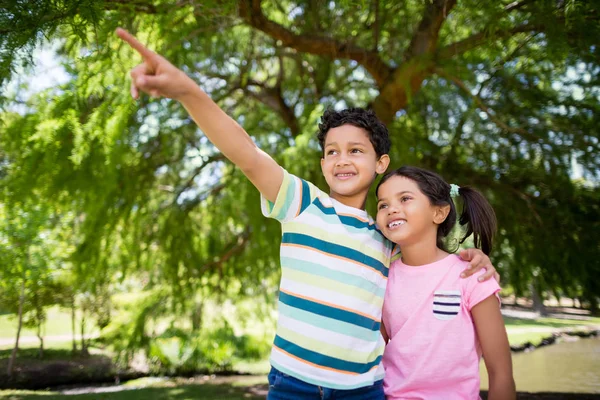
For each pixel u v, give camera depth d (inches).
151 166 317.4
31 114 192.2
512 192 291.6
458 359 67.6
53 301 460.4
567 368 419.8
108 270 327.9
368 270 70.0
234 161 61.8
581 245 261.1
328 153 75.9
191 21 167.3
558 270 270.2
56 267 434.3
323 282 66.3
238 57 319.9
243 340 502.9
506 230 288.8
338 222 70.2
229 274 367.9
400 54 268.1
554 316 905.5
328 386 62.9
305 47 239.1
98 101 197.6
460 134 299.3
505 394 66.3
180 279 346.0
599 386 336.2
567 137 263.1
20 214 373.1
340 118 76.4
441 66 215.3
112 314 493.7
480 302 69.2
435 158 296.7
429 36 215.8
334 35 245.0
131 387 387.2
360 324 66.8
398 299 72.6
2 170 217.8
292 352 64.7
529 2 153.6
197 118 56.6
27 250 411.8
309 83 337.7
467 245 110.3
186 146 341.4
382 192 74.2
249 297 404.2
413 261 74.4
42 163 200.5
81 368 427.2
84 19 100.5
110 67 153.1
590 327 716.0
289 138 321.4
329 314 65.2
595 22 135.8
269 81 369.4
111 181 233.6
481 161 309.4
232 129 59.3
